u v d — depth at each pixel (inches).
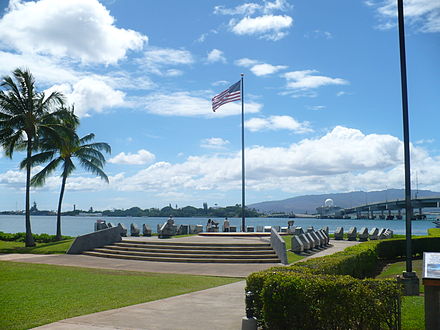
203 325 364.5
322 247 1203.2
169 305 448.5
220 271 768.9
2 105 1371.8
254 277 355.3
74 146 1581.0
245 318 336.5
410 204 550.6
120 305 446.0
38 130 1423.5
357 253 657.6
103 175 1756.9
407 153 558.9
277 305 323.0
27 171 1421.0
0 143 1387.8
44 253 1153.4
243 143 1526.8
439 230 1331.2
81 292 523.8
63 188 1654.8
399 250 1003.3
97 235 1103.0
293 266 441.7
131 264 873.5
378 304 308.8
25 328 351.6
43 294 508.4
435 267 311.9
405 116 561.9
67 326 358.3
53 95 1438.2
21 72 1390.3
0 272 722.8
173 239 1129.4
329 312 310.3
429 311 297.4
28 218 1403.8
